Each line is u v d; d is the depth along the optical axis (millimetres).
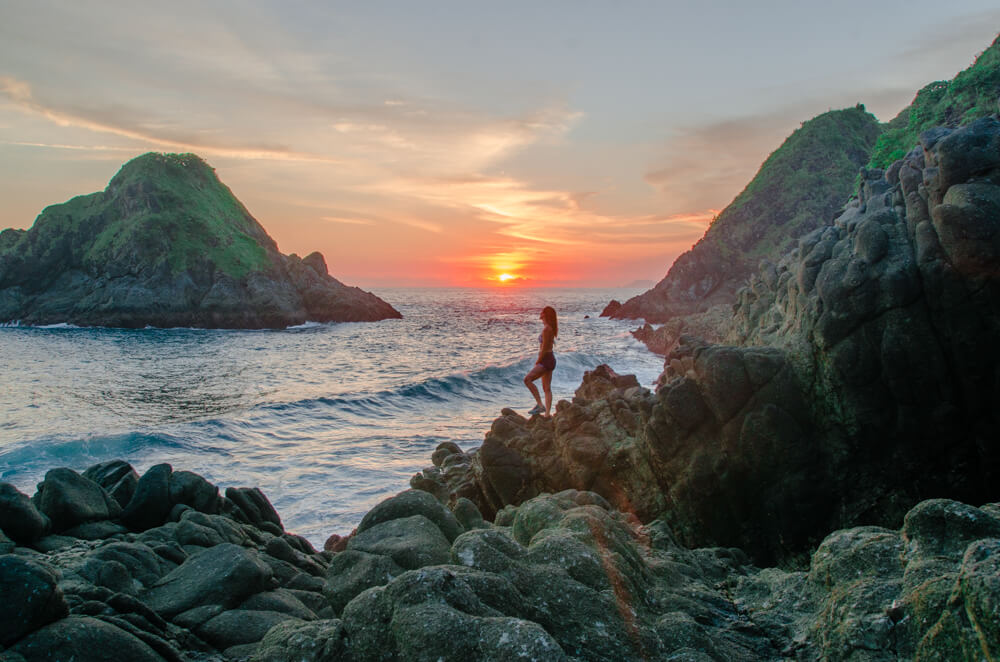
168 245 81500
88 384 34156
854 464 9156
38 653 3102
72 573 4441
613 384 14734
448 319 96375
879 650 3047
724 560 6660
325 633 3027
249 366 41812
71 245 83500
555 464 11727
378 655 2787
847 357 8961
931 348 8586
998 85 33688
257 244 89312
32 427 22500
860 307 8945
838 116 97562
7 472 16531
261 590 4719
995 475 8539
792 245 78062
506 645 2543
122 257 79375
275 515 8016
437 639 2613
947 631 2645
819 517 9289
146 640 3611
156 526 6305
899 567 3775
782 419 9391
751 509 9625
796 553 9359
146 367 41531
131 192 87250
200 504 6793
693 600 4328
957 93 36250
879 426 8961
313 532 12133
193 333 71188
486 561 3521
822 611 3738
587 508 5105
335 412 24656
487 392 29422
